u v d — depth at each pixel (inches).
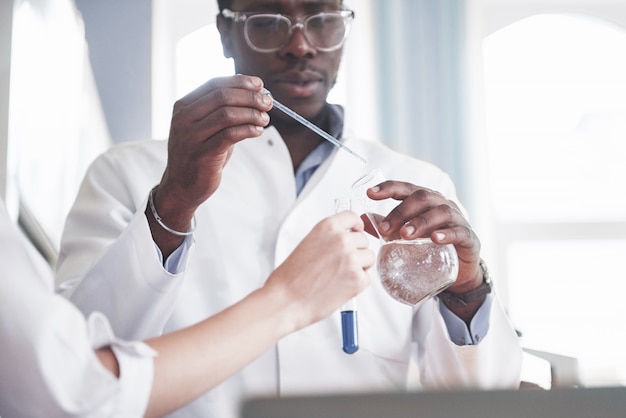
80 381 33.3
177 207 53.2
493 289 59.4
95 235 62.9
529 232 153.1
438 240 48.7
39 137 116.9
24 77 113.0
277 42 65.6
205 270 63.8
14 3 110.5
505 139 153.1
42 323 33.0
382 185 51.4
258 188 67.6
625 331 153.2
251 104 49.6
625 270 153.6
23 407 33.9
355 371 62.2
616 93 154.4
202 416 59.4
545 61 154.2
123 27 136.0
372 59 144.9
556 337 152.9
